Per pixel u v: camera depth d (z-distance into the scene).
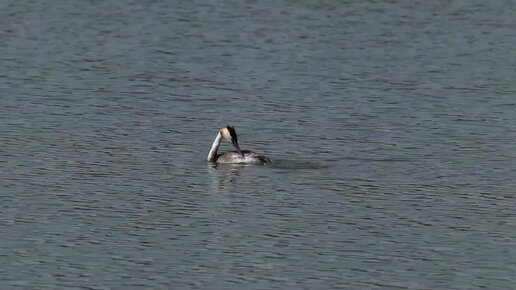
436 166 30.77
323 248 24.44
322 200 27.72
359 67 44.69
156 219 26.27
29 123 35.16
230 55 46.75
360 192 28.39
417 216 26.59
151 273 22.95
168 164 30.84
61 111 36.84
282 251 24.25
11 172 29.88
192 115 36.53
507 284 22.45
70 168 30.31
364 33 51.88
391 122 35.81
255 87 40.88
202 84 41.28
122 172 30.00
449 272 23.06
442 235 25.31
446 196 28.12
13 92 39.47
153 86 40.91
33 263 23.45
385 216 26.58
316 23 54.00
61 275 22.83
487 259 23.83
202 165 30.73
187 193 28.20
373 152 32.16
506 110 37.59
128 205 27.27
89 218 26.31
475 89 40.94
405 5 59.22
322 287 22.27
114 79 42.03
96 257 23.83
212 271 23.08
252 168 30.45
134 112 36.88
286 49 48.06
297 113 36.94
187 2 58.97
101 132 34.19
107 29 52.19
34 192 28.19
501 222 26.23
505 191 28.55
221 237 25.08
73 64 44.69
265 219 26.30
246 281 22.56
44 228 25.59
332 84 41.50
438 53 47.84
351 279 22.69
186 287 22.25
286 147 32.66
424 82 42.09
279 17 55.31
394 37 51.16
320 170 30.28
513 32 52.81
